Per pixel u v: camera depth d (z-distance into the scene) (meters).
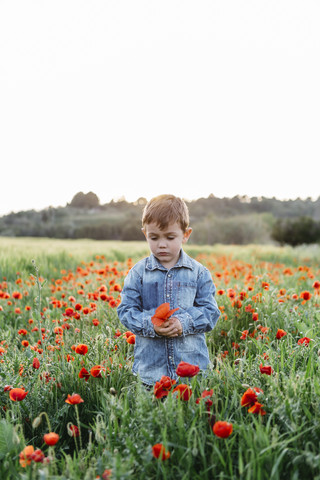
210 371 2.28
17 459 1.79
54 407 2.38
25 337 4.02
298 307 3.79
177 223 2.45
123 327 3.51
